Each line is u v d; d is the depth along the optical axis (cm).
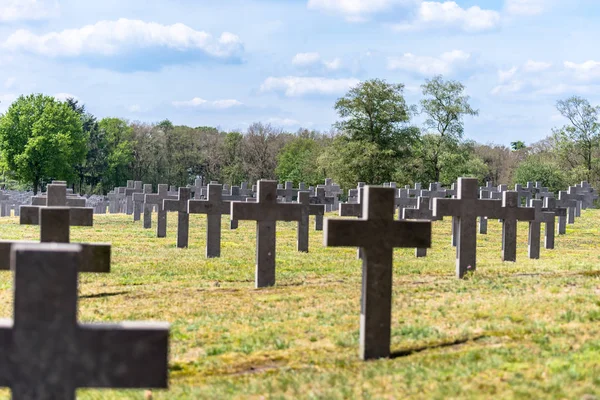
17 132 8862
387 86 7888
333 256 2445
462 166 8412
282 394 845
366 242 1026
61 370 588
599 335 1062
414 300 1447
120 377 595
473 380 864
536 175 7975
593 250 2858
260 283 1756
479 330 1147
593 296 1355
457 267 1881
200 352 1108
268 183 1761
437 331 1155
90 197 6438
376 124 7956
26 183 9394
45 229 1102
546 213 2434
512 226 2170
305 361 1035
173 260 2269
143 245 2741
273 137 11456
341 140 8062
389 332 1036
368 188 1024
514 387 823
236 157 11275
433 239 3341
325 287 1714
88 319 1340
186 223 2717
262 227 1759
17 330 581
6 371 584
